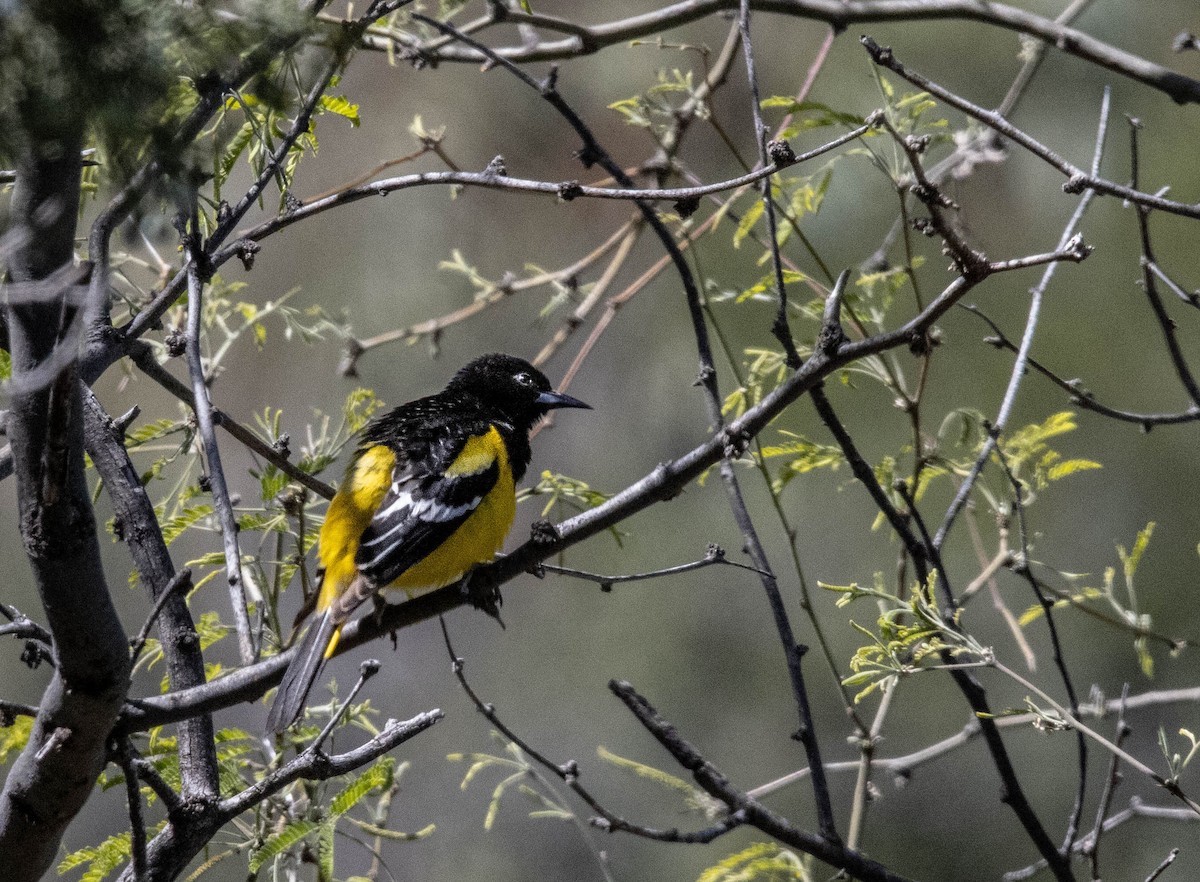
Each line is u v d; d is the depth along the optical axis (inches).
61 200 180.1
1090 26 627.8
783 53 671.1
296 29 186.5
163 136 181.9
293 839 276.1
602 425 743.7
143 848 225.0
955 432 608.4
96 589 204.8
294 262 709.9
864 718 721.0
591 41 417.7
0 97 167.6
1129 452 666.8
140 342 311.7
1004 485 382.9
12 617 226.1
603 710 760.3
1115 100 629.3
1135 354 643.5
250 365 732.7
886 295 372.8
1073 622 687.7
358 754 245.4
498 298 457.7
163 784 243.0
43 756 220.1
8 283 184.5
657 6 681.0
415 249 709.3
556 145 702.5
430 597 313.9
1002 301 637.9
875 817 720.3
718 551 292.8
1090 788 698.8
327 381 721.6
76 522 198.1
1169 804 679.7
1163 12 630.5
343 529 343.0
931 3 409.7
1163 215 635.5
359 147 706.2
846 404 620.4
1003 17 405.4
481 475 361.7
